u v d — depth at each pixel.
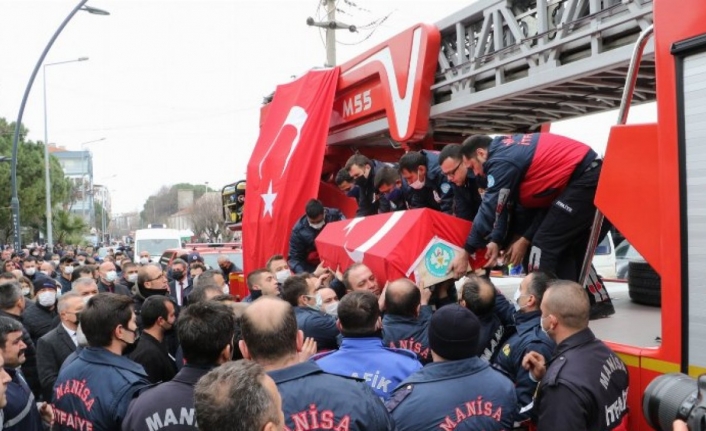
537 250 3.53
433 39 4.54
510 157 3.50
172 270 9.22
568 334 2.62
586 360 2.51
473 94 4.21
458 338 2.62
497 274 6.07
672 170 2.35
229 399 1.60
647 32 2.69
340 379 2.41
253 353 2.44
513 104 4.24
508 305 3.96
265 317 2.42
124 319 3.22
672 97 2.35
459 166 4.07
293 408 2.29
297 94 6.22
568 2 3.38
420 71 4.59
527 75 3.81
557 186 3.49
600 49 3.23
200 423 1.62
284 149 6.13
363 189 5.68
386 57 5.04
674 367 2.34
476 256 3.99
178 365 5.13
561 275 3.58
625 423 2.55
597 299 3.66
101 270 8.38
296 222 5.94
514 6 3.89
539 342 3.08
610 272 10.23
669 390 1.73
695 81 2.27
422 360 3.40
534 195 3.55
